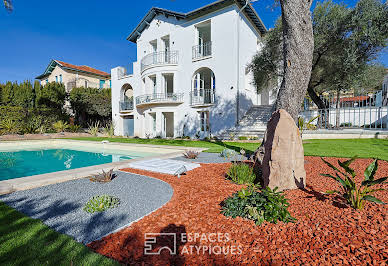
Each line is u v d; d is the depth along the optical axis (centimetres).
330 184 418
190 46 1698
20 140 1579
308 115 1355
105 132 2284
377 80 1336
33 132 1964
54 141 1717
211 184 462
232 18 1487
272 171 400
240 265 196
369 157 637
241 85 1580
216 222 280
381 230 238
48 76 3369
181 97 1756
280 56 1399
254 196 300
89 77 3238
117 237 251
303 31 538
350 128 1210
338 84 1195
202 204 345
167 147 1115
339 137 1114
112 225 284
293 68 554
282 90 583
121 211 331
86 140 1659
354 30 1069
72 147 1555
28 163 985
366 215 275
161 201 371
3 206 353
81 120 2700
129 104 2258
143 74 1958
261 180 486
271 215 271
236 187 435
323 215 282
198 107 1662
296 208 311
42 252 218
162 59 1891
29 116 2045
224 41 1521
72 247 228
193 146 1134
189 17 1691
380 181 277
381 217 266
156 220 293
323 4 1177
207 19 1598
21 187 449
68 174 534
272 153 404
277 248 219
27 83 2239
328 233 238
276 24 1389
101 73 3419
